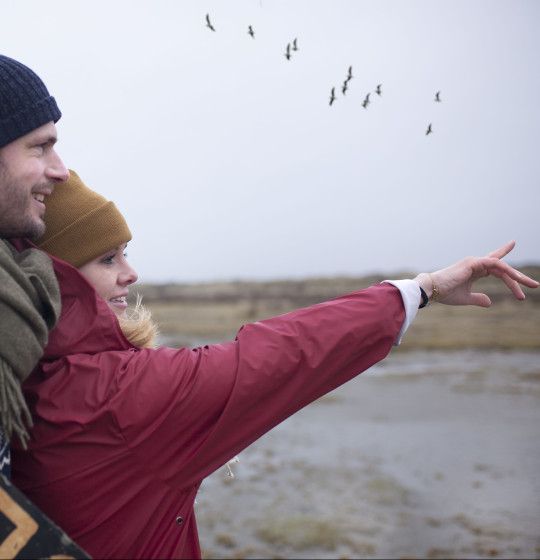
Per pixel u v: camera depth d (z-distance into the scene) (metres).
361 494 11.66
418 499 11.41
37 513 1.30
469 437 16.23
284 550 9.02
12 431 1.41
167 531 1.47
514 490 11.90
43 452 1.46
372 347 1.55
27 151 1.49
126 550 1.45
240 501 11.32
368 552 8.91
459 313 58.09
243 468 13.48
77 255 1.89
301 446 15.35
